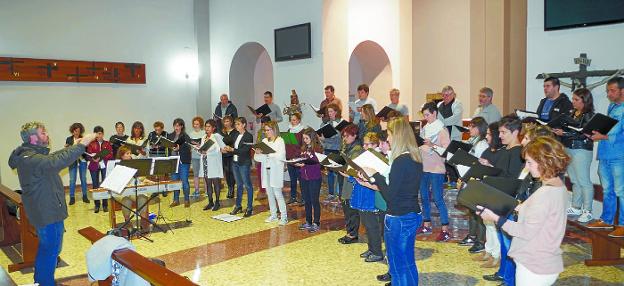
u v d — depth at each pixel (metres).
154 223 6.32
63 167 4.02
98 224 6.88
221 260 5.16
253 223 6.72
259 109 8.41
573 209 5.37
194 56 11.84
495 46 9.95
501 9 9.84
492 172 4.16
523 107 10.09
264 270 4.82
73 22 10.15
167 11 11.42
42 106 9.85
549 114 5.42
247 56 11.38
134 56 10.99
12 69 9.43
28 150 4.07
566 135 5.02
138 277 2.87
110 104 10.70
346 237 5.68
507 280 4.00
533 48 6.36
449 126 6.55
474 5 10.19
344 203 5.62
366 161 3.62
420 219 3.47
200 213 7.43
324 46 8.88
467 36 10.34
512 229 2.71
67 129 10.16
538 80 6.34
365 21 10.10
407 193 3.38
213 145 7.52
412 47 11.23
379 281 4.43
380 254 4.97
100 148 8.34
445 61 10.73
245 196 8.77
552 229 2.62
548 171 2.64
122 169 5.33
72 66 10.12
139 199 6.54
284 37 9.55
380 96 11.05
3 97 9.44
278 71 9.88
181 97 11.73
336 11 9.12
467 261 4.87
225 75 11.41
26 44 9.62
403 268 3.41
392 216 3.40
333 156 5.06
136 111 11.06
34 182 4.01
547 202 2.62
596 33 5.91
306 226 6.27
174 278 2.44
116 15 10.70
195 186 8.77
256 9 10.34
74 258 5.36
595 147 6.09
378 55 10.81
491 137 4.63
